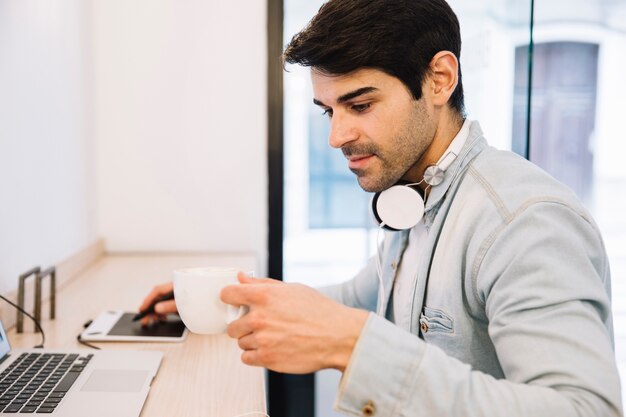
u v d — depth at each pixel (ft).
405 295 3.12
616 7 7.93
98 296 4.80
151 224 7.35
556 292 2.03
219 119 7.30
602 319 2.13
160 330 3.65
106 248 7.32
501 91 4.18
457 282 2.54
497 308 2.17
